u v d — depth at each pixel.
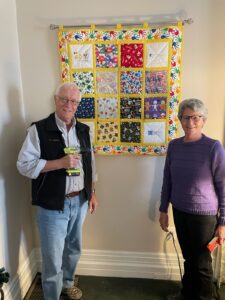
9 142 1.85
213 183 1.64
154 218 2.17
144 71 1.93
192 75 1.93
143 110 1.98
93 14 1.91
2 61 1.75
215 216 1.67
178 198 1.72
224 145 2.00
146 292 2.09
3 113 1.77
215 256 2.10
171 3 1.84
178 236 1.83
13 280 1.91
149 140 2.02
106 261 2.27
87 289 2.12
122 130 2.03
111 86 1.98
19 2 1.93
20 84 2.02
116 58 1.93
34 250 2.29
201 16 1.84
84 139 1.80
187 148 1.65
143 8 1.87
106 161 2.12
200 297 1.77
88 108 2.02
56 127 1.66
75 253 1.97
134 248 2.24
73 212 1.78
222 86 1.92
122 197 2.16
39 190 1.69
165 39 1.86
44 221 1.72
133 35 1.88
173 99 1.94
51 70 2.01
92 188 1.91
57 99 1.64
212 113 1.97
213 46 1.87
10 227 1.88
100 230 2.24
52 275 1.77
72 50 1.94
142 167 2.10
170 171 1.80
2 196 1.76
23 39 1.98
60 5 1.92
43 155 1.67
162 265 2.23
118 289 2.12
